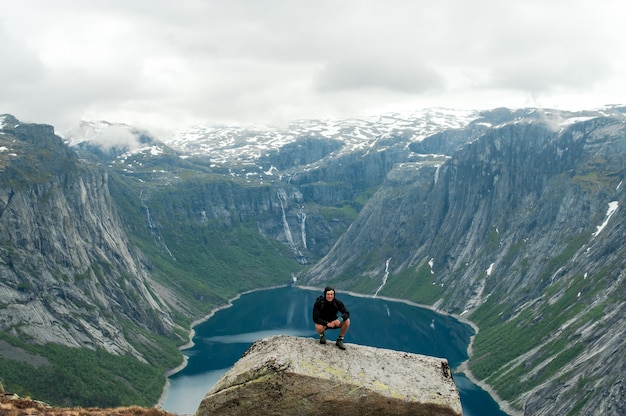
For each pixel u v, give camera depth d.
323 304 32.78
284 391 30.28
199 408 31.25
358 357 32.28
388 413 30.19
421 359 33.00
